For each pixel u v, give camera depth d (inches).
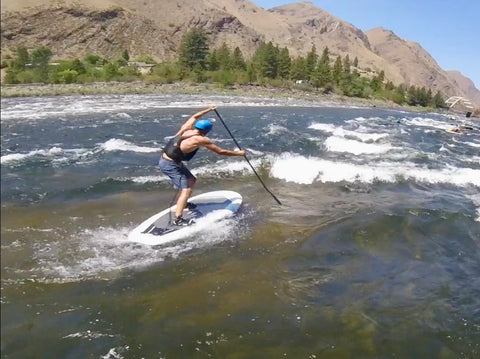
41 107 1051.9
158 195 353.4
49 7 4909.0
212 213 306.2
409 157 593.0
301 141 674.2
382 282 227.1
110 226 283.7
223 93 1918.1
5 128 716.0
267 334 177.6
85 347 163.8
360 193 388.8
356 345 174.2
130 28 5305.1
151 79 2092.8
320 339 176.6
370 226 302.7
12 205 317.1
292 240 273.9
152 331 175.5
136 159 501.0
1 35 4434.1
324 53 3531.0
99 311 186.9
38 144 585.0
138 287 209.0
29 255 235.0
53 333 170.6
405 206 354.0
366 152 613.3
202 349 166.4
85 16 5064.0
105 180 395.2
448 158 619.5
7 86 1582.2
